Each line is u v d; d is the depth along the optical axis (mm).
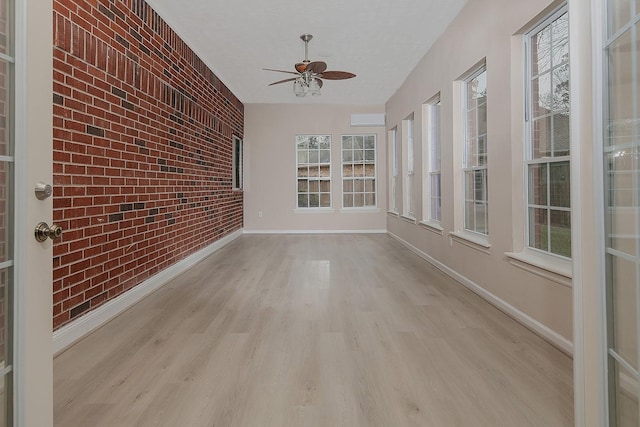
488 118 3361
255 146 8516
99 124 2867
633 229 1137
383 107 8461
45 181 1210
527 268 2746
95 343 2514
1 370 1077
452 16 4148
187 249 4836
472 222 4020
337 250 6270
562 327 2375
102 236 2910
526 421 1648
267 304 3350
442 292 3715
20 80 1108
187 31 4500
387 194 8320
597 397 1253
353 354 2330
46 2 1213
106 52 2965
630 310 1158
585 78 1290
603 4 1215
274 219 8594
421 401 1810
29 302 1140
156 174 3879
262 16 4152
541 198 2822
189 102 4871
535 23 2766
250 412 1727
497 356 2289
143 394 1882
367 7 3963
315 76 4637
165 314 3094
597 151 1229
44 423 1208
